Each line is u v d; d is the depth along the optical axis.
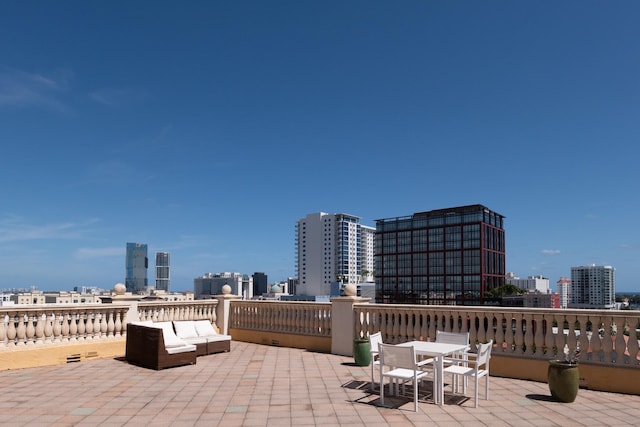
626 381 7.70
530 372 8.68
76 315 10.91
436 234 140.50
